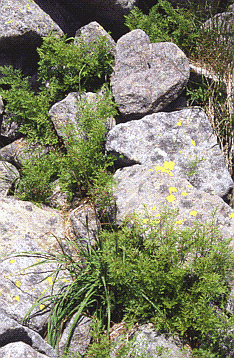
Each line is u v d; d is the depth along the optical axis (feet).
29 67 16.80
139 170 13.03
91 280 10.14
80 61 15.24
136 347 8.95
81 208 13.01
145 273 9.16
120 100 14.75
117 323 10.12
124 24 17.71
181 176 13.10
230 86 15.26
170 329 8.96
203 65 16.40
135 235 10.36
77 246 10.93
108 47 15.55
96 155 13.23
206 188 13.00
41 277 10.21
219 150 13.64
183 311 8.94
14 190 14.19
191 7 18.07
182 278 9.32
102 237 10.87
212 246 9.49
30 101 14.70
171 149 13.62
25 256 10.51
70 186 13.48
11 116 15.90
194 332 9.37
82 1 16.83
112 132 13.93
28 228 11.76
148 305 9.44
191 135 13.93
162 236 10.01
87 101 14.30
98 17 17.78
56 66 15.75
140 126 14.03
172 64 14.78
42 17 16.07
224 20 17.58
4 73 15.56
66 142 13.67
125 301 9.87
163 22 17.39
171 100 14.87
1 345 8.61
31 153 14.85
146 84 14.76
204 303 8.91
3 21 15.23
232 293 9.63
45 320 9.65
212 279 8.86
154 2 18.30
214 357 8.66
